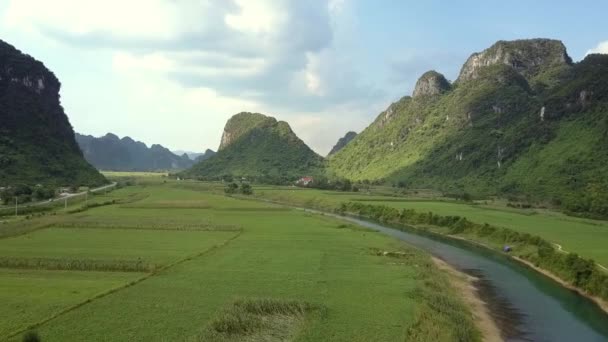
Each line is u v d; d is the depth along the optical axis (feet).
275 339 106.22
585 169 513.86
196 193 632.79
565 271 182.91
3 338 100.53
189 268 169.48
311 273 165.68
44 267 169.68
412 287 149.38
